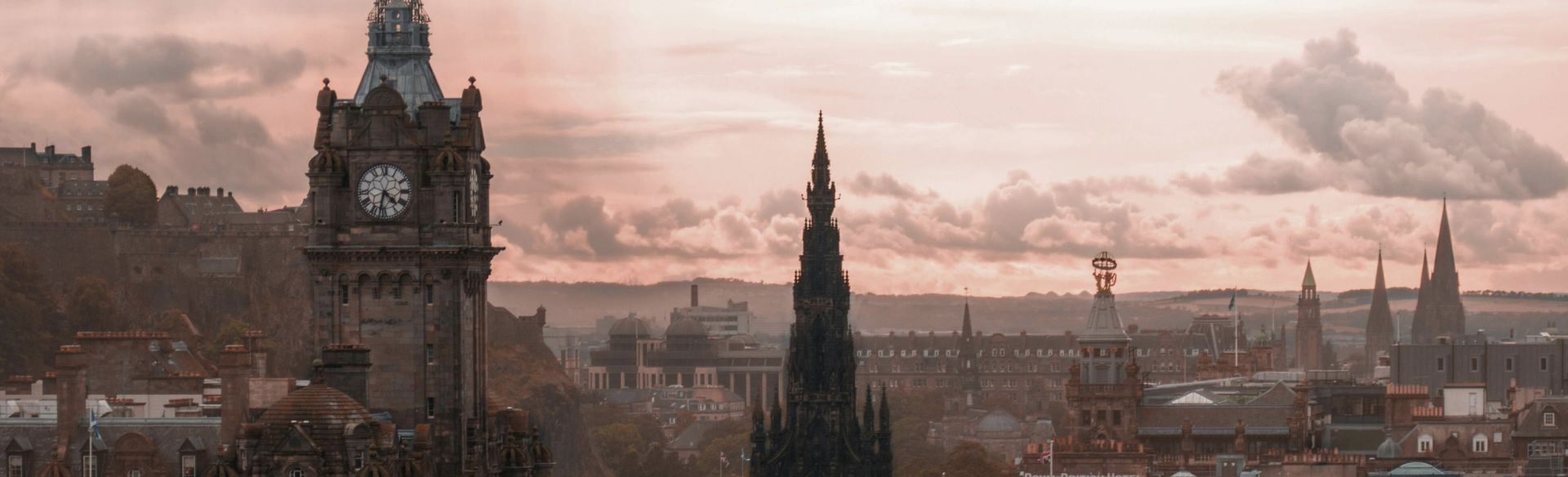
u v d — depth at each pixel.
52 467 189.25
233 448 138.12
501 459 171.75
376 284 157.75
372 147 158.25
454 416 157.62
